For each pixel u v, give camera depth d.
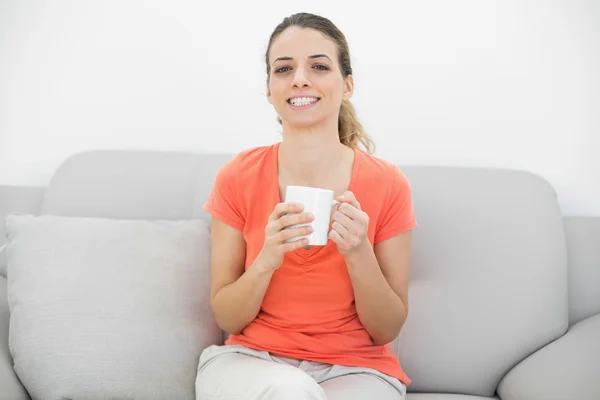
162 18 1.74
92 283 1.29
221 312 1.26
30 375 1.21
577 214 1.68
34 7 1.75
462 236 1.44
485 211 1.46
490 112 1.68
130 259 1.34
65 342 1.23
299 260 1.22
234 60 1.73
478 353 1.38
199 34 1.73
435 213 1.46
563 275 1.43
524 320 1.38
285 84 1.20
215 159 1.58
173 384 1.25
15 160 1.78
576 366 1.24
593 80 1.65
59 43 1.76
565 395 1.18
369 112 1.71
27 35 1.76
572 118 1.66
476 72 1.68
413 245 1.45
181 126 1.76
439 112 1.70
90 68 1.76
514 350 1.37
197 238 1.42
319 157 1.24
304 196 1.04
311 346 1.21
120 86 1.76
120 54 1.75
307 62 1.20
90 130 1.77
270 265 1.13
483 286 1.41
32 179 1.78
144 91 1.76
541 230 1.45
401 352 1.40
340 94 1.23
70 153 1.77
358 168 1.27
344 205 1.08
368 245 1.14
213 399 1.09
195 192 1.53
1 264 1.50
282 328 1.23
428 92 1.69
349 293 1.24
